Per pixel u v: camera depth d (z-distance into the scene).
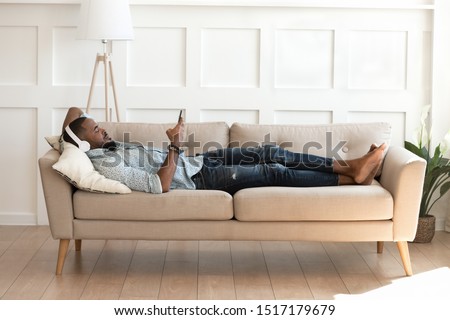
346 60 5.02
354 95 5.04
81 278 3.94
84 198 3.89
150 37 5.00
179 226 3.91
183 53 5.02
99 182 3.88
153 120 5.07
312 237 3.91
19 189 5.09
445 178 4.93
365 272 4.10
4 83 5.00
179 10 4.98
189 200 3.88
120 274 4.02
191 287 3.81
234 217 3.95
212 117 5.07
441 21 4.98
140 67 5.03
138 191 3.95
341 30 5.00
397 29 5.01
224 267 4.18
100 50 5.01
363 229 3.90
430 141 4.96
